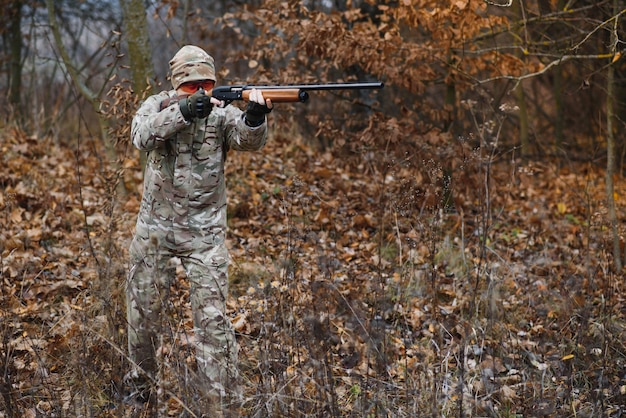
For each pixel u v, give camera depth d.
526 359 4.65
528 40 7.82
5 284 5.16
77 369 3.87
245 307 5.04
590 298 4.87
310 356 3.70
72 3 12.23
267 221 7.08
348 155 8.05
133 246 3.98
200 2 12.53
